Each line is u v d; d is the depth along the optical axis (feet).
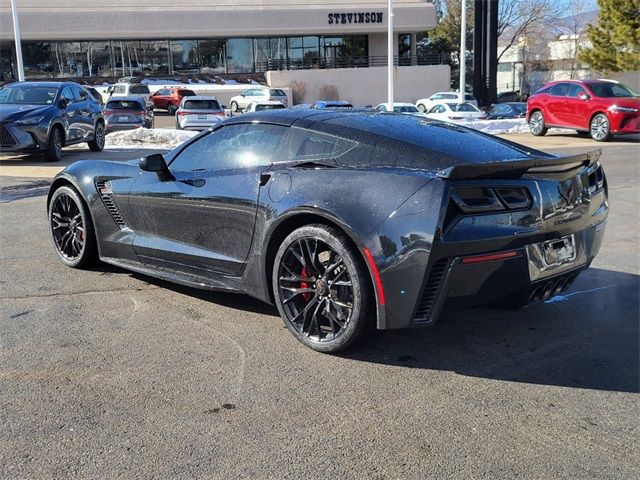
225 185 13.79
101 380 11.05
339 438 9.27
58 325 13.61
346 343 11.79
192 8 154.20
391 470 8.48
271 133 13.78
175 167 15.42
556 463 8.67
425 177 11.05
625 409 10.20
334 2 160.56
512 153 12.87
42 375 11.21
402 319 11.04
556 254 12.10
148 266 15.88
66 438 9.18
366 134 12.67
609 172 36.78
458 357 12.21
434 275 10.83
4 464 8.53
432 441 9.21
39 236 21.91
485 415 9.98
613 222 24.56
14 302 15.06
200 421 9.69
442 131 13.69
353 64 165.68
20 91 46.34
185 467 8.50
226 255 13.93
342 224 11.35
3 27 144.87
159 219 15.25
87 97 52.49
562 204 12.06
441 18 205.05
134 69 157.17
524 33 191.62
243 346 12.59
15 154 45.91
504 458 8.78
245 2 158.71
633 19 92.73
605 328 13.76
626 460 8.75
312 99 152.46
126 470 8.43
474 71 133.59
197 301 15.25
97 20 148.15
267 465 8.57
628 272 18.11
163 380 11.06
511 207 11.29
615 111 54.75
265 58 161.89
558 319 14.34
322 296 12.10
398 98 158.51
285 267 12.60
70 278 17.01
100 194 16.60
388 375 11.38
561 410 10.16
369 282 11.41
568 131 67.67
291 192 12.44
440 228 10.59
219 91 144.87
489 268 11.06
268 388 10.80
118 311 14.52
